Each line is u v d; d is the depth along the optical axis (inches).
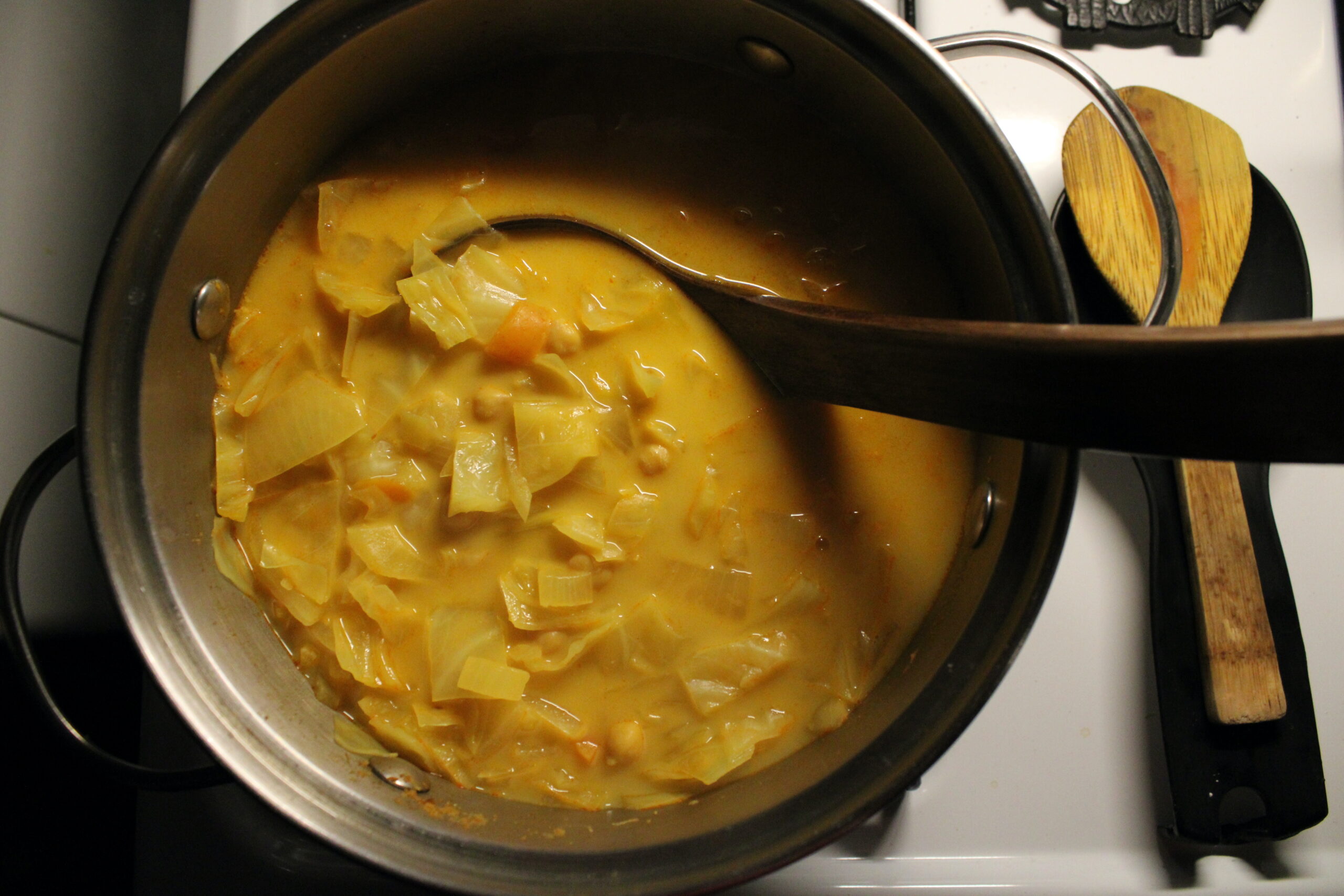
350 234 14.4
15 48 15.3
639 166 14.7
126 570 12.3
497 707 13.8
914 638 13.9
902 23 12.1
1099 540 15.2
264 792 12.2
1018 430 10.7
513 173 14.6
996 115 15.9
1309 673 15.1
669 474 14.2
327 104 13.4
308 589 14.0
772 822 12.4
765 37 13.3
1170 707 14.6
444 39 13.5
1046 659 15.0
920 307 14.4
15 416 15.3
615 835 13.1
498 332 14.1
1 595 12.2
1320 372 8.8
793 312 12.6
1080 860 14.5
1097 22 15.9
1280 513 15.5
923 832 14.5
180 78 17.7
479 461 14.0
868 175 14.6
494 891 12.2
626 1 13.3
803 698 14.0
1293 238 15.5
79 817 16.7
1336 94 16.1
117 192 16.8
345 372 14.1
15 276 15.2
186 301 13.1
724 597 14.1
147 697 14.9
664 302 14.4
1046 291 11.9
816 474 14.3
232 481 14.0
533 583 14.1
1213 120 15.4
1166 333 9.2
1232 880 14.5
